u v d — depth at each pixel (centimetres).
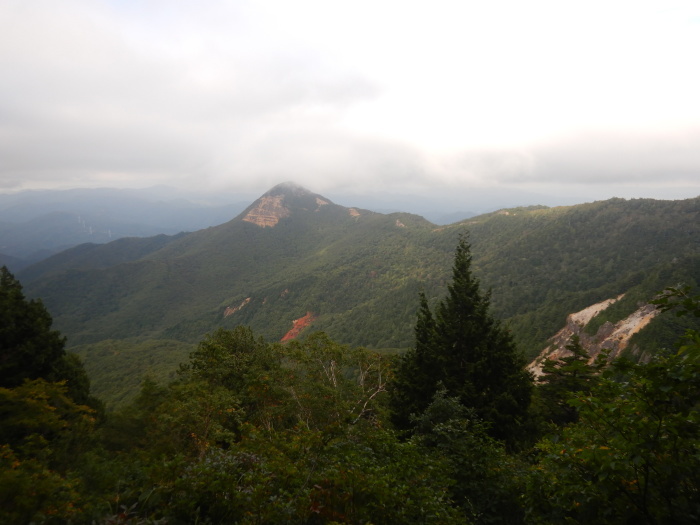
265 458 530
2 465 487
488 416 1234
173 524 380
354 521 398
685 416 293
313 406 1448
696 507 300
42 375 1603
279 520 386
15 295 1630
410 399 1465
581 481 356
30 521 388
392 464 534
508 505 514
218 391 1543
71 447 859
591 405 353
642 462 315
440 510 436
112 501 422
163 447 1052
